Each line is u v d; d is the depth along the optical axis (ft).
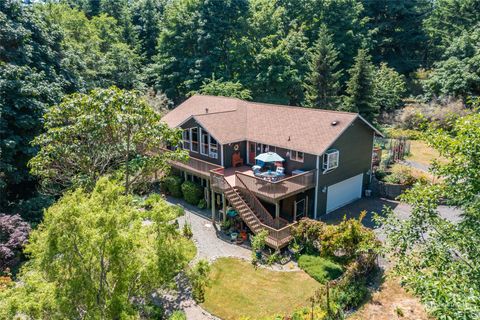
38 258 26.96
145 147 62.03
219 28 148.36
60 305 24.00
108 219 24.61
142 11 191.83
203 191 79.10
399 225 32.04
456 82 125.90
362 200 81.30
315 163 68.18
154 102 130.82
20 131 68.64
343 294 43.14
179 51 153.38
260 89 143.33
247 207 64.23
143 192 82.07
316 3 165.27
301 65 148.46
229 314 43.88
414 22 189.37
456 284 23.43
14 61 74.84
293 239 58.13
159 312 42.45
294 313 40.22
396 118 140.87
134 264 26.66
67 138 55.11
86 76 108.17
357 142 77.71
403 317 41.47
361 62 124.67
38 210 64.39
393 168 93.86
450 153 28.84
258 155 77.46
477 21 164.76
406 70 185.57
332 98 136.05
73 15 142.61
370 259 49.62
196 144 84.89
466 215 29.27
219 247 60.85
